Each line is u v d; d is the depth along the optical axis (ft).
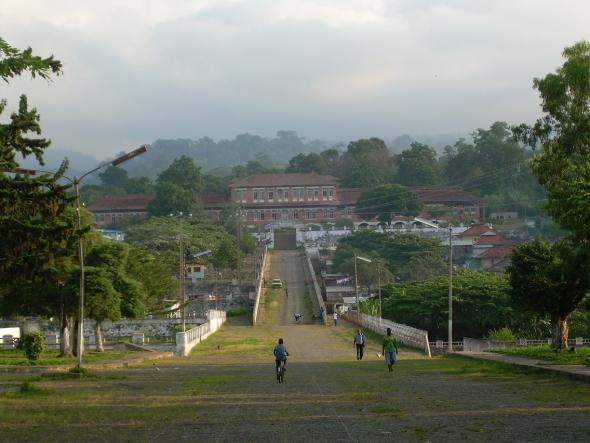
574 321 257.96
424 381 96.27
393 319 299.79
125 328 265.75
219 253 445.78
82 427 54.80
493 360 127.44
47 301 160.04
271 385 92.48
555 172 130.11
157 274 221.66
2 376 113.70
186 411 64.28
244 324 312.09
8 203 80.18
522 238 566.36
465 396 74.74
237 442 47.03
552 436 47.60
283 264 483.10
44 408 67.21
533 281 145.38
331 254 488.44
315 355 190.90
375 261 428.97
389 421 56.13
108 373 120.06
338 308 352.28
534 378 97.71
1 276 86.94
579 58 127.75
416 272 439.22
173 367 140.26
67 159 111.65
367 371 120.67
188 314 335.67
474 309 281.95
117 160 113.70
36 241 84.64
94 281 156.76
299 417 59.26
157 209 626.64
